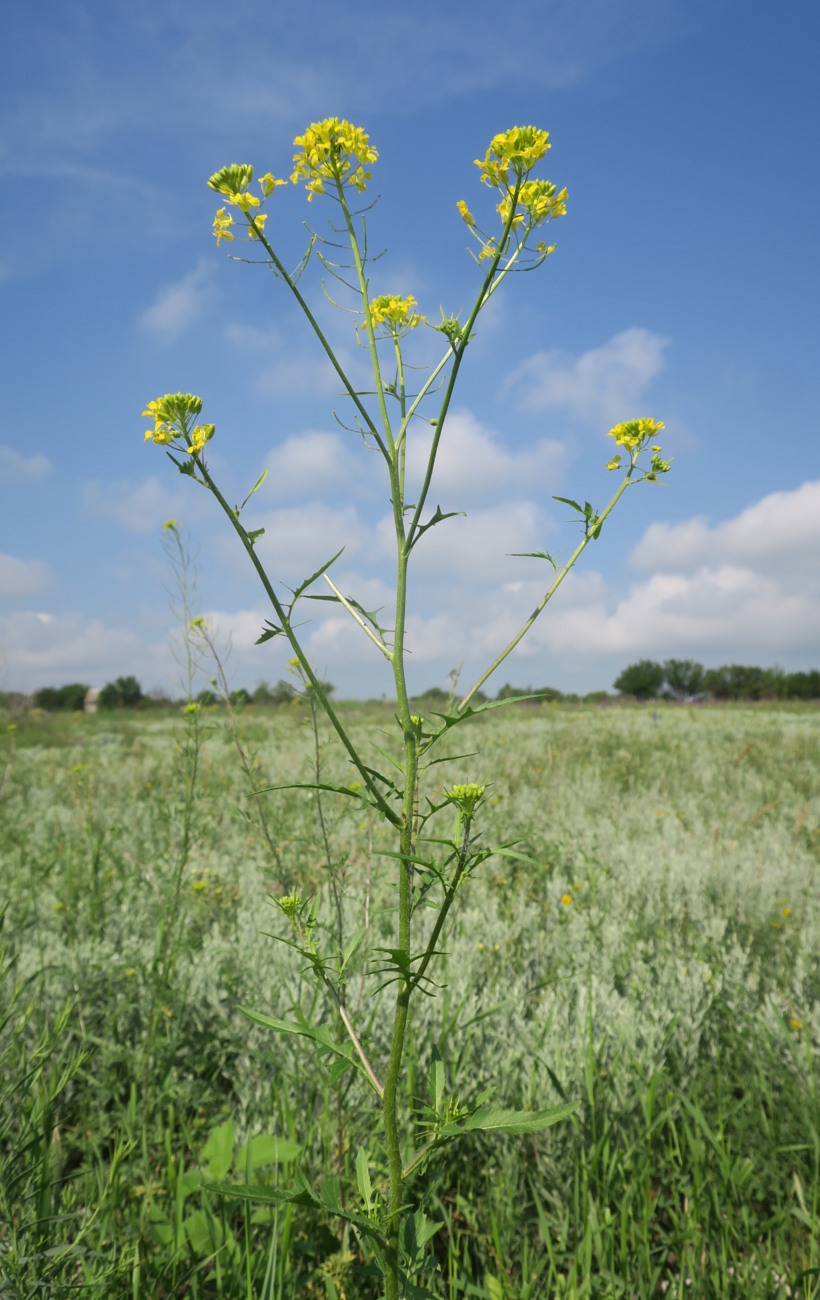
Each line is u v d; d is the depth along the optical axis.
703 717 17.41
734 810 6.64
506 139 1.46
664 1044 2.62
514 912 3.89
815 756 9.95
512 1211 2.08
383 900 3.52
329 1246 1.94
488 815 5.07
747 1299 1.84
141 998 2.78
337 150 1.54
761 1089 2.54
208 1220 1.90
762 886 4.29
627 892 4.12
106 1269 1.63
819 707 22.91
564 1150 2.26
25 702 14.42
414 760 1.36
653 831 5.74
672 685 31.14
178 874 3.03
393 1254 1.32
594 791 6.95
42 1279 1.54
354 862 3.69
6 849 4.99
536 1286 1.91
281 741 8.22
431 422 1.55
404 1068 2.31
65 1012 1.98
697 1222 1.98
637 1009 2.87
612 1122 2.33
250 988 2.83
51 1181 1.83
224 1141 2.10
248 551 1.35
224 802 5.46
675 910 3.93
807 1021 2.86
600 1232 1.99
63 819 5.68
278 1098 2.31
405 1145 2.13
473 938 3.35
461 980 2.97
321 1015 2.58
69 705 22.55
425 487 1.43
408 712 1.37
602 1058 2.55
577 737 10.59
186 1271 1.84
